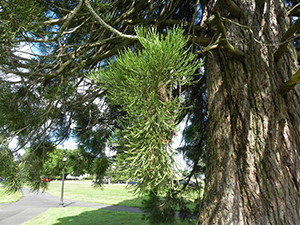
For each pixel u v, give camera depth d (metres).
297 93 1.95
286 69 2.02
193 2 3.81
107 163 3.81
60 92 2.81
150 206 4.80
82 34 3.63
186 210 5.00
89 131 4.20
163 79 1.24
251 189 1.69
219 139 2.03
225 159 1.91
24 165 2.89
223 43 2.00
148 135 1.21
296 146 1.72
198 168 5.18
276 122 1.81
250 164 1.76
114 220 7.89
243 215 1.65
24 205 11.79
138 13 3.45
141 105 1.27
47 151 3.80
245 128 1.91
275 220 1.53
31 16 1.81
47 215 8.91
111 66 1.33
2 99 2.76
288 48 2.13
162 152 1.22
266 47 2.11
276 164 1.67
